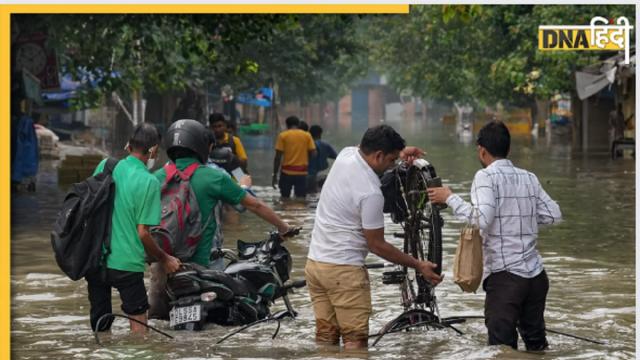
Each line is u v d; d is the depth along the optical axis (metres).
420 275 10.48
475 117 104.50
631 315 11.45
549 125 75.25
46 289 13.20
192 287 10.55
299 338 10.19
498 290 9.30
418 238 10.38
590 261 15.59
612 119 47.69
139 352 9.50
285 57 65.25
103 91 33.84
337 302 9.57
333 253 9.55
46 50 29.53
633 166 38.66
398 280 10.51
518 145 59.09
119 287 10.31
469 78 74.75
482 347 9.45
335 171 9.62
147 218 10.12
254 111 101.75
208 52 31.11
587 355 9.35
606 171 36.09
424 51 81.19
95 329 10.27
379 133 9.38
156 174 10.84
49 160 41.75
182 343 9.91
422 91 101.50
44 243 17.52
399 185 10.48
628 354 9.42
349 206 9.48
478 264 9.07
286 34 63.59
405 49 88.38
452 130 100.88
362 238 9.57
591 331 10.62
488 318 9.37
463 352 9.27
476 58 68.88
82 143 51.09
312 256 9.73
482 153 9.50
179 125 10.91
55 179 31.91
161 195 10.66
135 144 10.36
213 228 10.89
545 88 52.31
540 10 51.38
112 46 34.47
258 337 10.23
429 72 80.00
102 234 10.19
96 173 10.46
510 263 9.25
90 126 59.91
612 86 47.34
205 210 10.76
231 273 10.98
